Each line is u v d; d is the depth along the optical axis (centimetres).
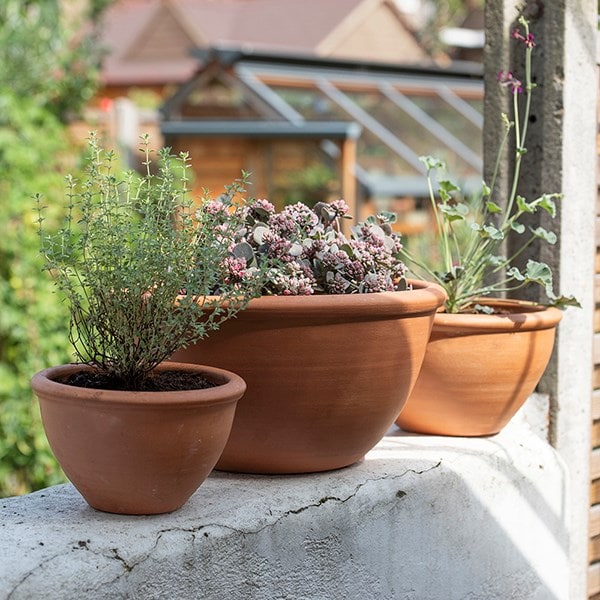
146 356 204
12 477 558
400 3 3259
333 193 1052
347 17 2736
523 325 265
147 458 192
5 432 541
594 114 307
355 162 1116
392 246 261
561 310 294
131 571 189
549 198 295
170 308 204
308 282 229
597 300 318
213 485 228
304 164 1069
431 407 273
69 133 802
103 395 189
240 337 221
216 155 1108
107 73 2595
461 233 484
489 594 266
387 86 1251
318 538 222
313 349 220
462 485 255
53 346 556
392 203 1051
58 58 905
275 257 235
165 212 208
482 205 322
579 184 303
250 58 1173
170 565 194
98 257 204
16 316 551
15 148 612
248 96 1144
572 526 311
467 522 257
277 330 219
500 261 292
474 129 1237
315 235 248
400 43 2881
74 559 185
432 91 1271
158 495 199
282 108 1130
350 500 229
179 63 2772
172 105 1191
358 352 223
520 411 302
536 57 304
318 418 226
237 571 206
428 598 248
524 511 276
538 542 281
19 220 584
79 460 196
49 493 218
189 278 203
